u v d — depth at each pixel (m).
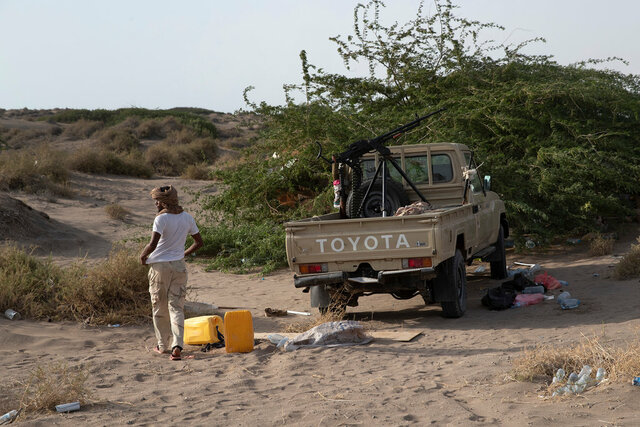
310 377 5.88
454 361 6.21
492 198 10.82
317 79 15.66
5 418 4.72
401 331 7.63
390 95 16.58
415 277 7.92
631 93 15.92
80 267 9.77
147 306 8.92
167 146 38.31
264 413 4.85
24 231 14.98
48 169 23.45
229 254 14.45
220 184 16.73
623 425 4.16
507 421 4.45
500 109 14.55
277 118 15.32
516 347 6.57
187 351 7.15
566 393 4.85
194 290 11.30
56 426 4.61
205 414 4.87
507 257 13.27
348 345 7.00
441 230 7.73
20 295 8.98
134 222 18.92
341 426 4.50
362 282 7.88
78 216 18.72
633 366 5.04
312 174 15.08
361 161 10.02
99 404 5.12
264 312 9.38
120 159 29.08
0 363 6.47
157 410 4.98
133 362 6.57
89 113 64.25
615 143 14.27
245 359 6.62
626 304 8.28
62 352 7.03
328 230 7.97
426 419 4.59
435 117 14.33
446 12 15.84
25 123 54.09
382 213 9.02
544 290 9.43
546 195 13.52
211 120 74.44
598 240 12.60
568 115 15.07
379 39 16.03
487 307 8.93
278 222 15.44
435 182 9.77
